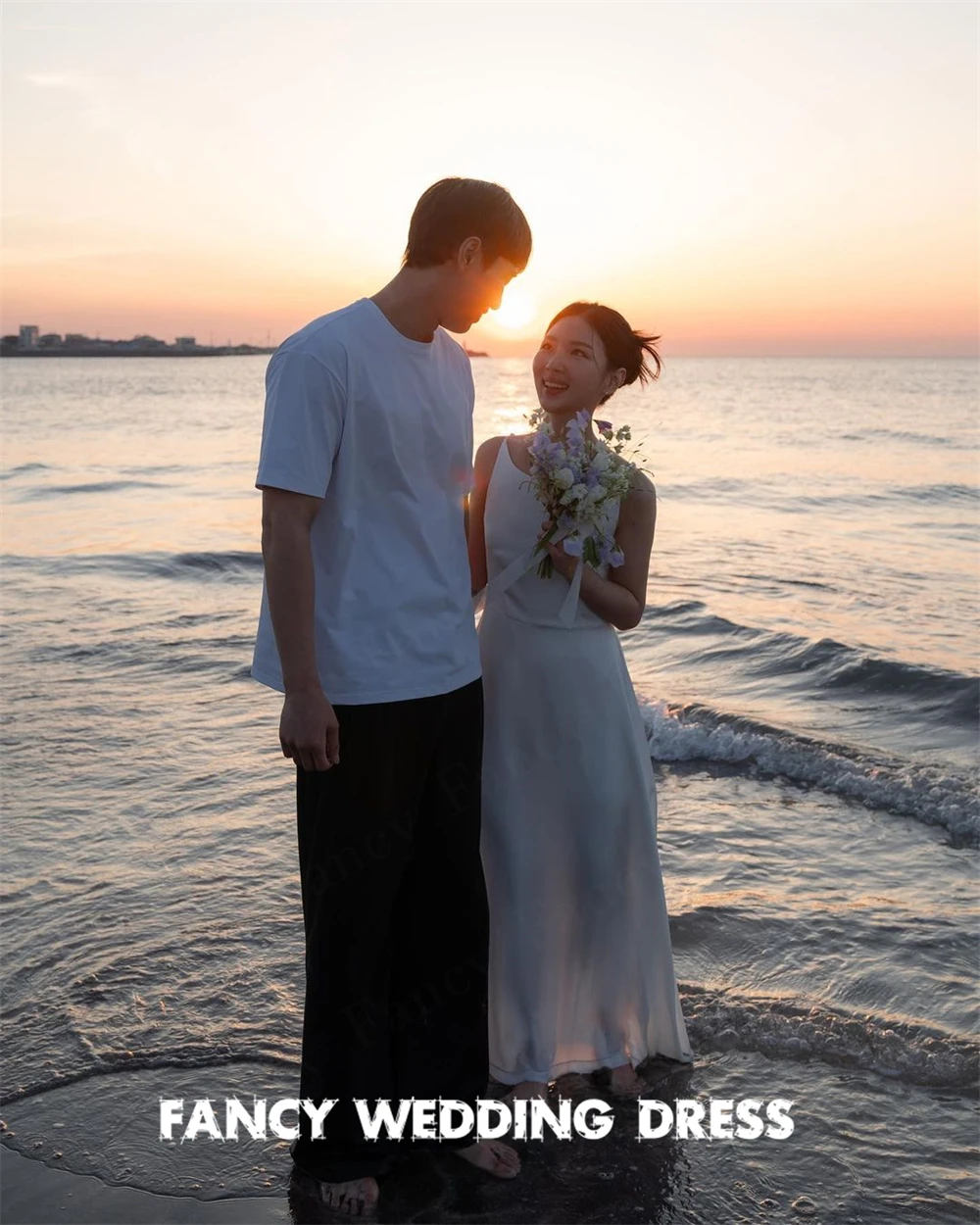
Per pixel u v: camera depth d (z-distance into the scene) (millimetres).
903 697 6871
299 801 2398
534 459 2605
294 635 2143
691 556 13180
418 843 2498
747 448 35438
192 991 3283
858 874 4258
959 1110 2762
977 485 23047
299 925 3699
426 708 2350
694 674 7516
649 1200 2443
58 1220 2352
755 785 5332
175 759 5492
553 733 2707
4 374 164625
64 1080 2842
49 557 11984
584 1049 2871
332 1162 2414
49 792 5020
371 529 2258
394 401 2209
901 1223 2365
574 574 2637
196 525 15461
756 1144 2635
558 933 2789
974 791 5035
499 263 2221
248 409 62125
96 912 3807
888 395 90188
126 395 84250
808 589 10875
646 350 2771
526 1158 2584
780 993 3312
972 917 3852
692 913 3857
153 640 8148
